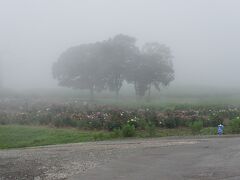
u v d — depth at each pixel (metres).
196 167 13.97
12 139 24.64
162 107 36.53
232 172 13.13
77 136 24.89
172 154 16.48
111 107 35.47
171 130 26.89
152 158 15.72
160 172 13.41
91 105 38.53
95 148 18.92
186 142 20.11
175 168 13.93
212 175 12.84
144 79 65.81
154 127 26.72
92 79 67.00
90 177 12.98
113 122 26.97
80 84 67.62
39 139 24.38
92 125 27.23
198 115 29.64
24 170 14.25
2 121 30.45
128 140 22.64
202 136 23.44
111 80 65.88
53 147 20.61
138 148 18.33
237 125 25.41
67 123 28.53
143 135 24.98
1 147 22.77
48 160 16.00
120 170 13.84
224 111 31.52
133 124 26.59
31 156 17.20
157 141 21.20
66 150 18.75
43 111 32.97
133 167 14.23
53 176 13.25
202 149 17.55
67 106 35.75
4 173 13.88
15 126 28.78
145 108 35.00
